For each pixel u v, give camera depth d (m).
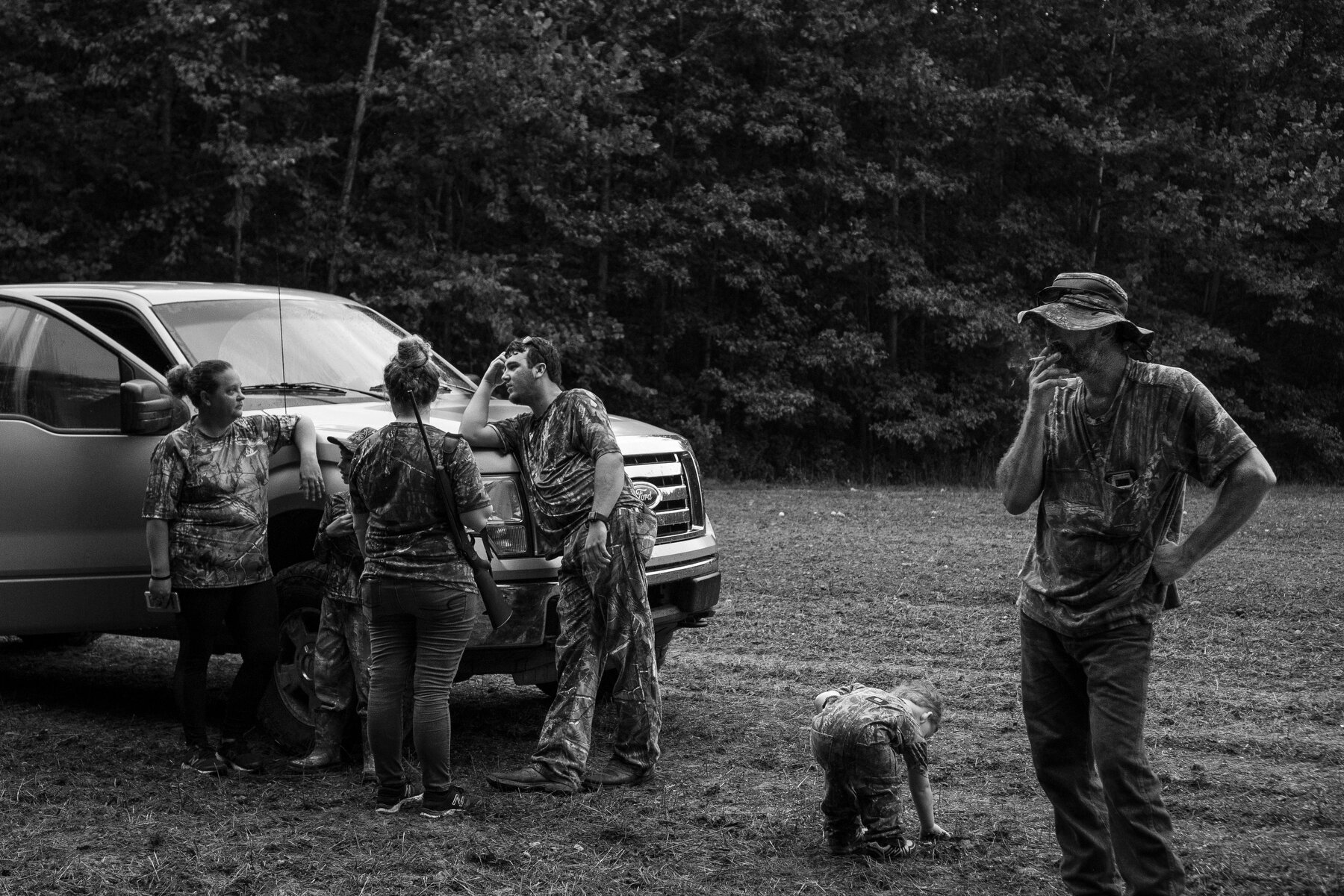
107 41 19.12
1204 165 25.55
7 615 6.23
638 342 24.91
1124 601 3.51
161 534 5.23
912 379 25.14
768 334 24.67
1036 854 4.37
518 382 5.31
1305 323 25.86
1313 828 4.68
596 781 5.21
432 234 20.98
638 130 21.38
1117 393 3.51
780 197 23.75
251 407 5.92
